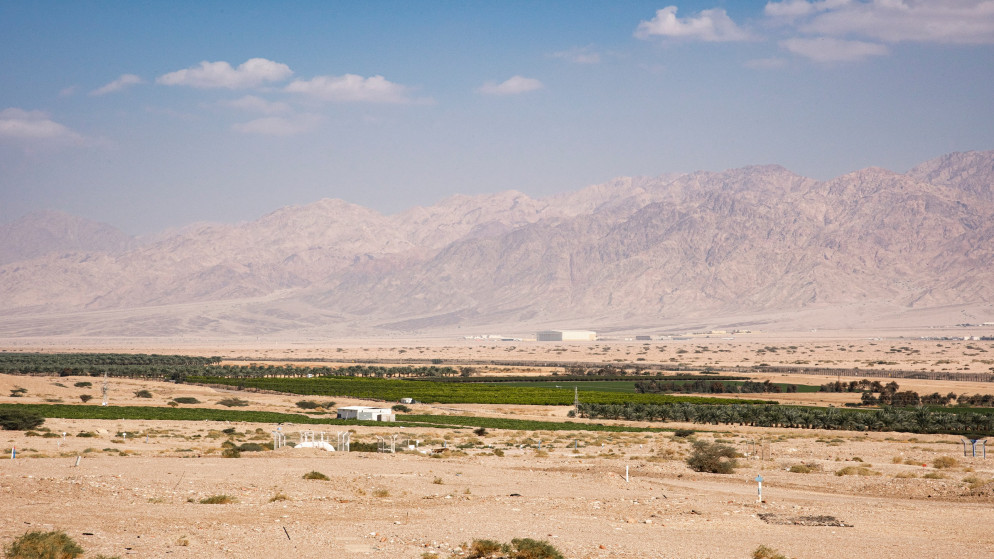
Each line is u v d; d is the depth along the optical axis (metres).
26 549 25.08
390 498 40.53
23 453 59.69
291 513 35.28
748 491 47.25
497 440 86.44
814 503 41.50
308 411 133.62
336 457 62.41
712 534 32.16
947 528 34.06
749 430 103.69
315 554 27.33
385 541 29.66
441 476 50.84
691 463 57.66
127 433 84.19
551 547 27.38
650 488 47.47
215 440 79.38
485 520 34.38
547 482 49.38
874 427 104.12
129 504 36.22
